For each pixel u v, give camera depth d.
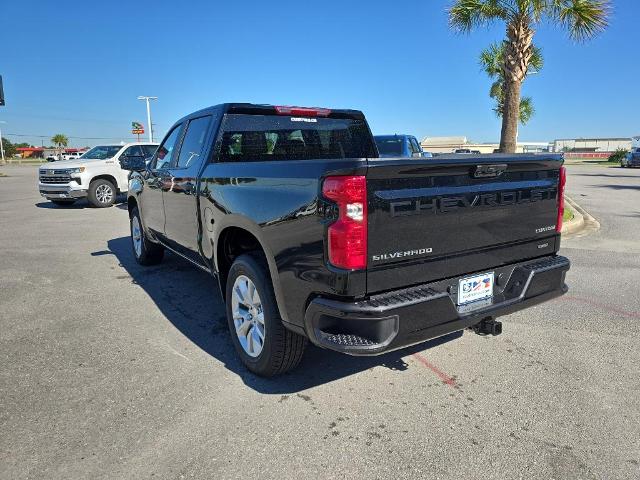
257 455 2.59
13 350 3.93
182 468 2.49
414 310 2.67
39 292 5.51
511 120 10.04
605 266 6.60
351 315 2.55
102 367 3.63
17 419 2.93
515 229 3.29
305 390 3.29
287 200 2.86
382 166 2.52
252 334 3.43
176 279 6.03
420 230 2.75
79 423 2.89
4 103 20.66
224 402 3.13
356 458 2.57
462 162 2.82
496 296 3.24
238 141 4.26
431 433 2.80
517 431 2.82
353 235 2.52
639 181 24.44
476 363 3.70
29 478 2.41
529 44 9.67
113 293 5.47
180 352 3.90
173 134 5.19
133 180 6.42
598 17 8.79
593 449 2.65
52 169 13.52
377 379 3.45
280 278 2.96
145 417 2.95
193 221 4.27
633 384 3.37
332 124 4.94
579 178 26.92
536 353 3.87
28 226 10.48
